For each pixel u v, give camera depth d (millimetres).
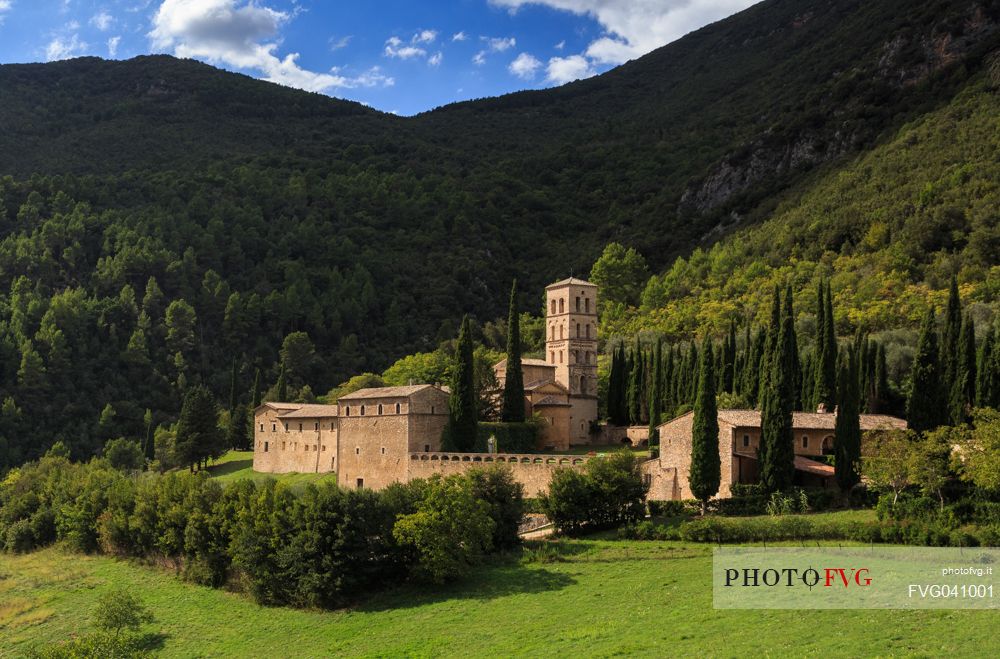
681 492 92875
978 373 87438
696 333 176250
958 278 162750
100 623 78312
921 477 73750
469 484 84188
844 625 52969
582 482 86125
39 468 142000
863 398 114812
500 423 117000
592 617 63625
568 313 134750
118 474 125125
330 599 79062
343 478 120250
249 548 83750
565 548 80312
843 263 187625
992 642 47062
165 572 97750
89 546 112812
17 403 186375
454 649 63156
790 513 80562
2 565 113062
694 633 55906
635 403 134625
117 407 196250
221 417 177750
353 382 185000
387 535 81062
